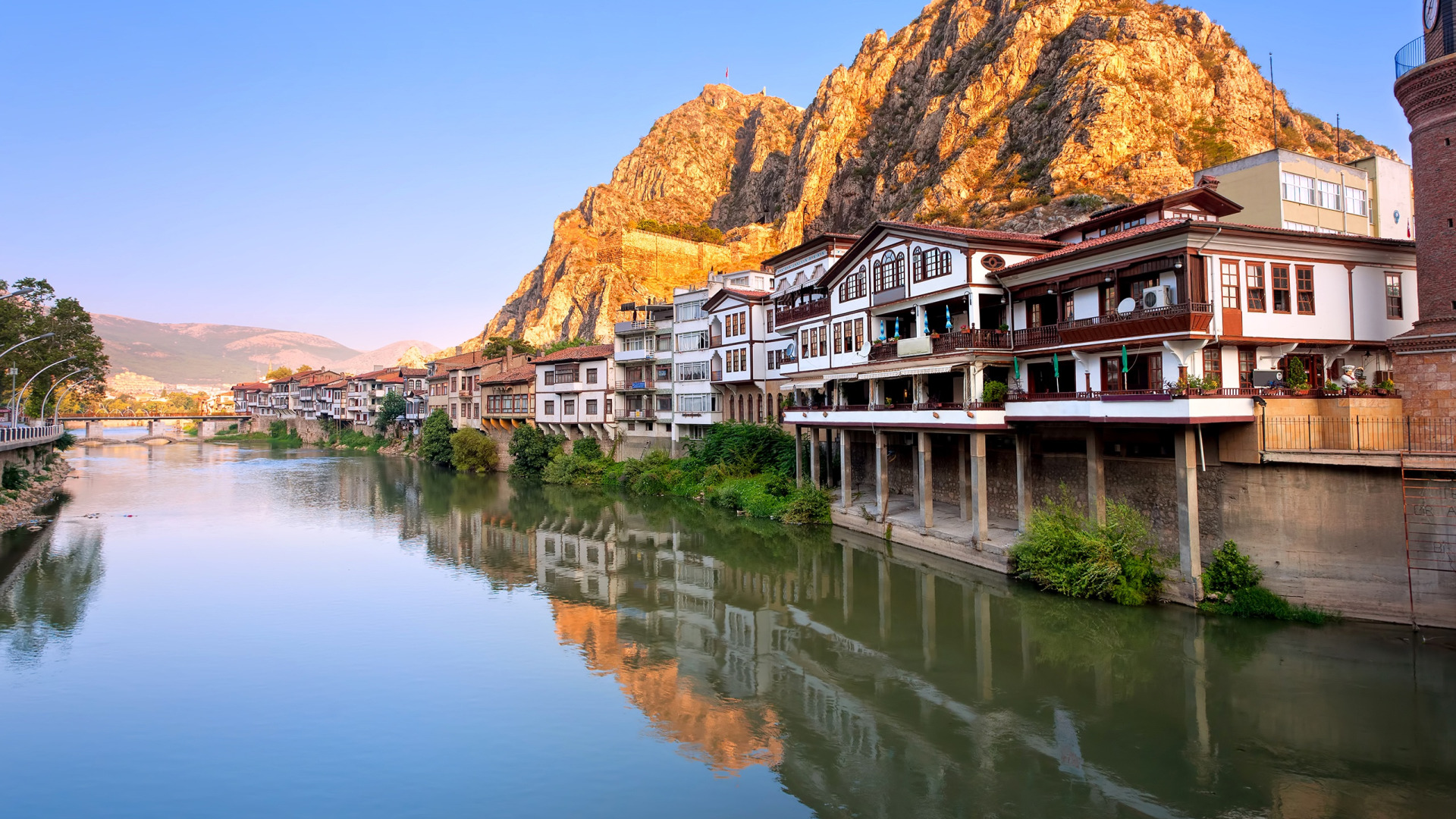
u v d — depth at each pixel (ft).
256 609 104.47
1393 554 74.38
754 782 57.41
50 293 279.49
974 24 514.27
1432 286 81.15
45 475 236.02
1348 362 95.30
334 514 187.73
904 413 122.11
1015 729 64.03
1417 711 61.77
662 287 521.65
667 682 77.46
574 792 56.39
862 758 60.59
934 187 416.05
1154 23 405.59
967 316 118.01
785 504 160.76
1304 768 55.26
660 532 158.10
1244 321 86.69
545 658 84.84
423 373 416.87
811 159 573.33
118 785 57.72
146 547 147.33
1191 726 62.18
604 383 249.96
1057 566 94.73
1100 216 113.70
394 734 66.08
